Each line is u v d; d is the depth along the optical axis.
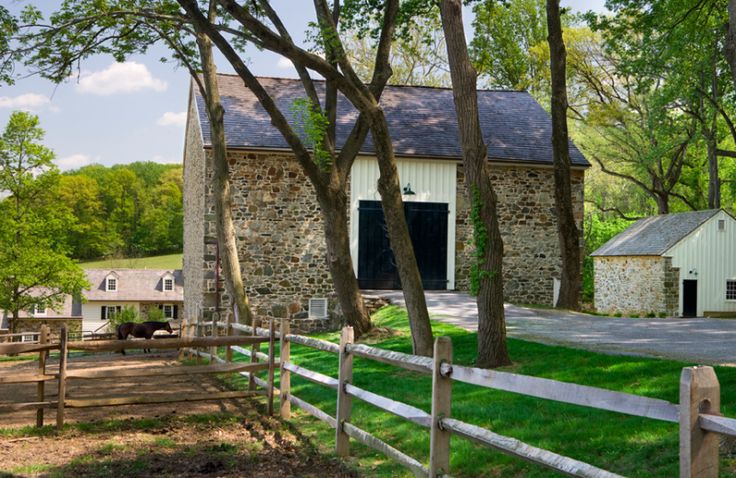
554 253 22.72
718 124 35.66
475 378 4.36
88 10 16.27
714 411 2.76
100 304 55.53
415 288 11.88
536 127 24.39
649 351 10.74
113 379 11.95
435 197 22.19
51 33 15.45
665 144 33.78
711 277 27.55
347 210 21.61
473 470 5.66
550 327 15.37
